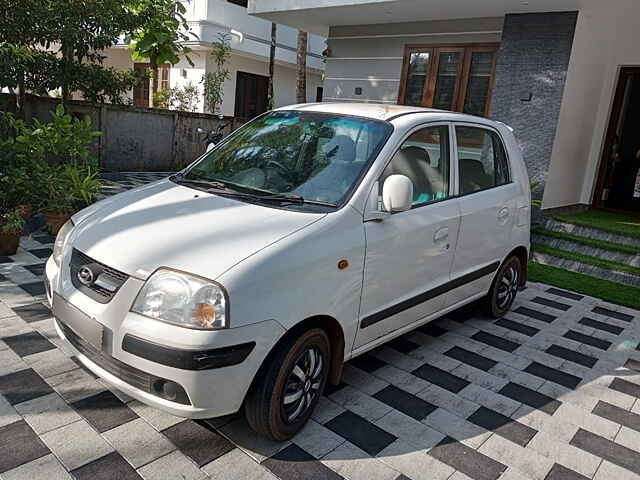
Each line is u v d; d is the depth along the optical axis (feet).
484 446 9.77
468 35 27.86
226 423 9.56
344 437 9.58
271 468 8.57
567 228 24.07
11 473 7.91
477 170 13.93
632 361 14.06
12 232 16.76
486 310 15.78
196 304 7.74
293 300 8.52
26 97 26.63
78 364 10.93
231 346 7.80
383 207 10.44
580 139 27.04
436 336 14.64
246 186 10.94
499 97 25.66
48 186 18.35
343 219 9.64
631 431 10.75
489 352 13.84
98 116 31.22
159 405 8.04
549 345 14.65
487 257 14.26
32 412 9.35
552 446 9.98
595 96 27.25
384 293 10.65
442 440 9.80
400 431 9.95
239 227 8.95
